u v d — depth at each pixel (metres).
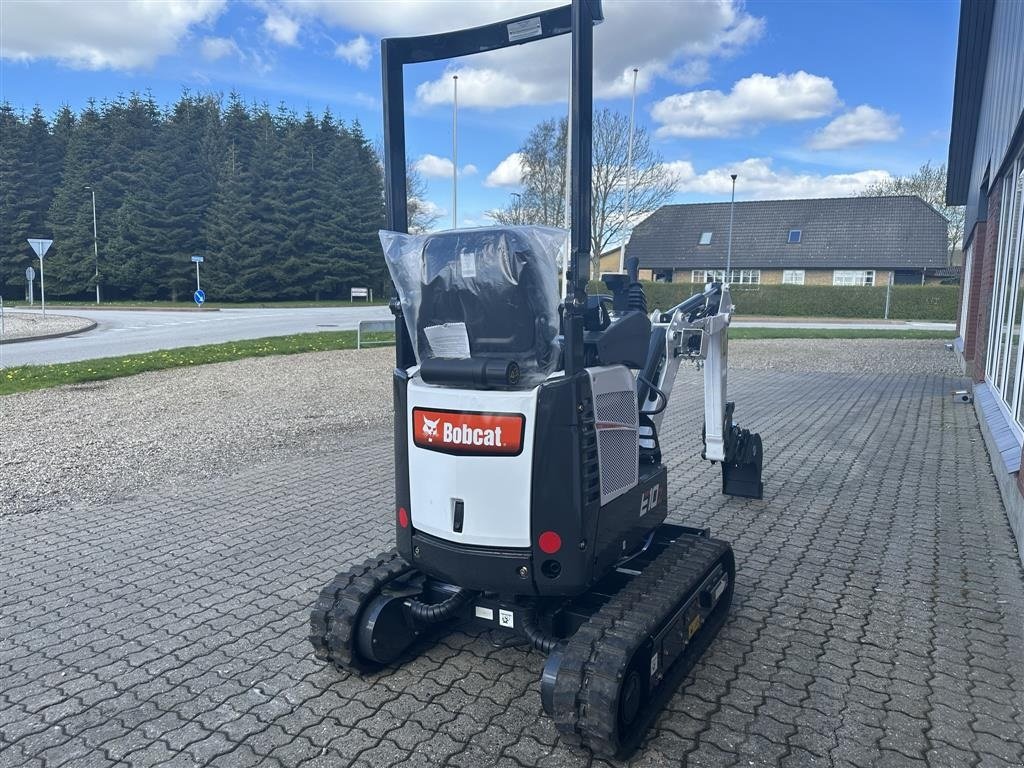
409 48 3.33
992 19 12.30
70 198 48.31
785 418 9.62
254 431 8.84
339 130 53.28
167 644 3.73
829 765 2.72
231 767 2.77
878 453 7.64
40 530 5.44
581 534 2.87
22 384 11.98
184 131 48.34
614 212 36.12
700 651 3.40
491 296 2.86
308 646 3.70
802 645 3.62
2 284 49.91
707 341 4.72
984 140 12.35
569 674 2.64
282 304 46.34
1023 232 7.45
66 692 3.30
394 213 3.35
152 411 10.06
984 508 5.80
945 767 2.71
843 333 25.02
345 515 5.76
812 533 5.23
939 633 3.75
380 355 16.72
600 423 3.02
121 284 47.59
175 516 5.75
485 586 2.97
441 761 2.78
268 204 48.91
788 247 46.22
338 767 2.76
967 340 14.08
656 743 2.85
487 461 2.86
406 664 3.52
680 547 3.63
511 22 3.09
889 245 44.00
